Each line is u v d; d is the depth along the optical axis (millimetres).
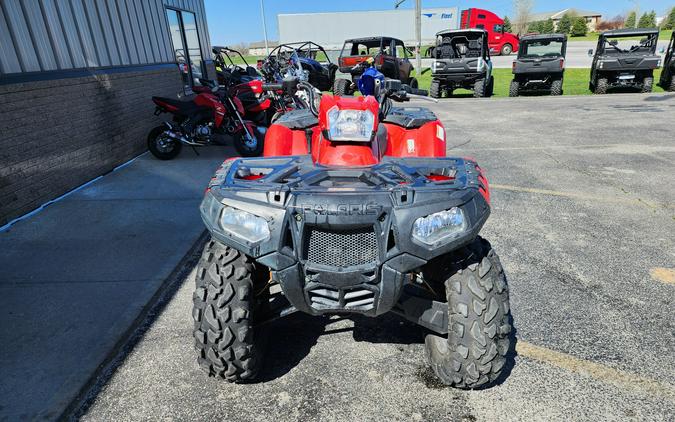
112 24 7367
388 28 38188
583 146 8195
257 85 8328
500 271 2365
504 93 17719
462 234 2152
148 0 8703
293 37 38094
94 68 6805
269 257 2150
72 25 6332
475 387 2461
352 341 2973
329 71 16828
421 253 2111
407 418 2346
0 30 5066
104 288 3586
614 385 2545
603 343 2895
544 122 10820
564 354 2799
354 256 2176
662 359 2744
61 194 5824
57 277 3762
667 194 5598
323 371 2703
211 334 2312
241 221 2199
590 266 3865
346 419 2348
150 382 2635
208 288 2328
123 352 2896
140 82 8016
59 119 5766
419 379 2621
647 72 15414
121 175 6738
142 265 3955
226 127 7582
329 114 2771
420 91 3562
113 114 7094
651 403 2418
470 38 16875
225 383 2621
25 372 2691
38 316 3232
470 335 2260
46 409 2424
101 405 2473
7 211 4922
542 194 5676
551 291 3490
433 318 2391
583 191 5770
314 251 2188
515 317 3170
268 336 2838
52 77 5699
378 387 2566
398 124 3545
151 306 3393
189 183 6270
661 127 9703
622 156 7430
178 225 4809
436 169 2576
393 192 2182
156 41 9023
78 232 4664
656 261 3936
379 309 2264
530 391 2508
